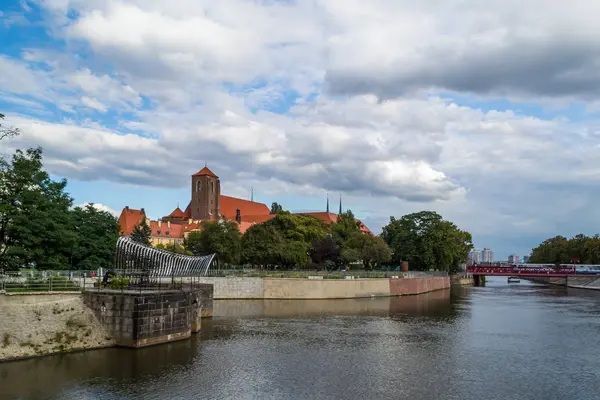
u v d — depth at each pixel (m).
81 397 34.06
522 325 69.25
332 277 110.50
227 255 120.69
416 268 155.25
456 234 183.75
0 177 59.41
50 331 44.06
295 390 36.84
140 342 46.00
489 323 71.12
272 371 41.78
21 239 61.41
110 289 51.03
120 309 46.16
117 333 46.19
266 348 50.34
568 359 48.19
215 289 97.62
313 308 87.44
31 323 43.50
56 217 66.62
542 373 42.97
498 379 40.91
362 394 36.34
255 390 36.59
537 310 89.25
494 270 183.12
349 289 109.00
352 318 74.44
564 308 93.44
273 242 127.94
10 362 41.25
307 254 140.50
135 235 166.88
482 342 56.16
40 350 43.03
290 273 107.12
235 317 72.94
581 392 37.75
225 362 43.81
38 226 61.22
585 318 77.62
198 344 50.47
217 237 120.62
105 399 33.81
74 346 44.53
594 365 45.91
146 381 37.69
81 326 45.47
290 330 61.75
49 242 64.25
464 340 57.25
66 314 45.28
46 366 40.44
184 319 51.28
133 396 34.53
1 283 48.38
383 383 39.19
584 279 170.25
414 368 43.97
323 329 63.16
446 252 152.62
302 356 47.44
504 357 48.72
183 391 35.84
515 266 184.62
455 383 39.59
